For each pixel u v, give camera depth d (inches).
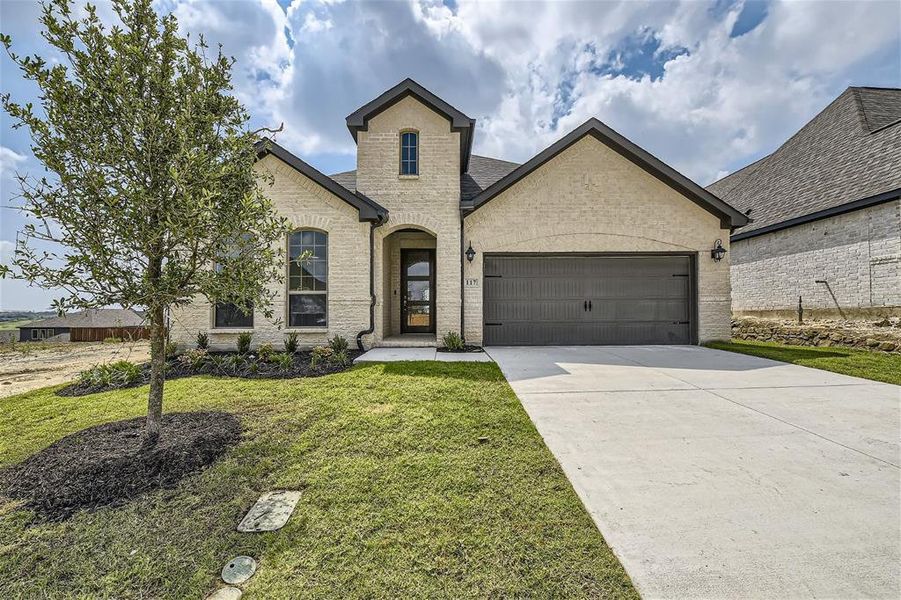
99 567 91.6
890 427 170.1
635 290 429.7
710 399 210.8
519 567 89.2
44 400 220.8
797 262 476.7
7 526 106.2
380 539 98.8
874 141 431.8
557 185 421.4
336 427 168.4
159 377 153.8
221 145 151.0
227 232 148.0
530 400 209.2
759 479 127.5
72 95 129.5
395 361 314.0
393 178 410.3
